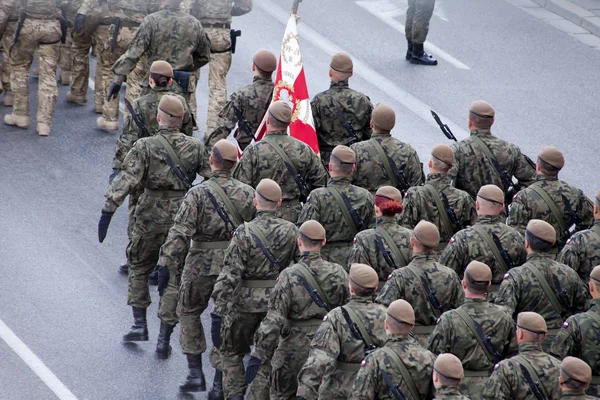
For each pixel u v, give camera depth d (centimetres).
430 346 1664
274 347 1708
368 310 1616
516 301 1802
